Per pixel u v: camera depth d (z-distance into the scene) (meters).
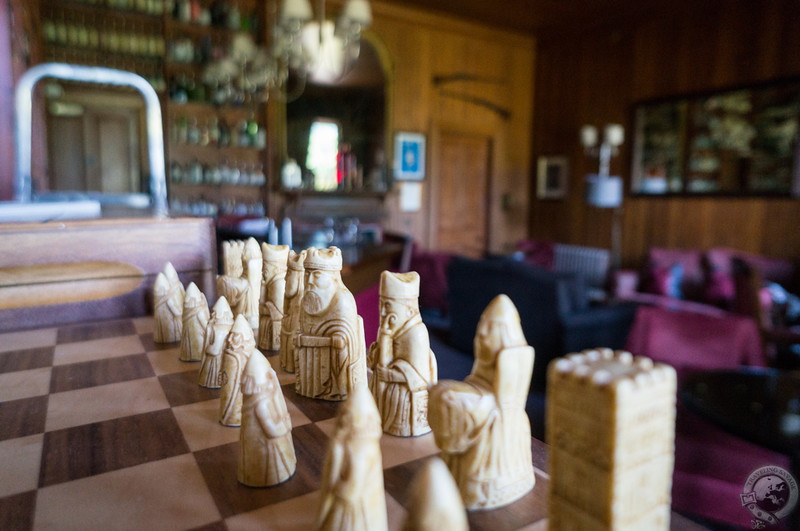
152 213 1.77
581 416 0.45
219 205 5.11
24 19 3.17
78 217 1.51
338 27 3.57
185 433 0.79
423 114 6.52
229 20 4.82
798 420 1.61
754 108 5.15
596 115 6.74
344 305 0.90
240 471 0.65
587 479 0.45
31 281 1.34
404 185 6.47
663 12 5.91
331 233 4.40
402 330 0.79
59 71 1.63
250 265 1.26
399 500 0.60
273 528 0.56
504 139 7.37
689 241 5.78
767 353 3.37
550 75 7.32
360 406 0.52
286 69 4.84
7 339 1.27
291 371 1.04
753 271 3.40
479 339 0.62
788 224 4.95
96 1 4.22
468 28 6.67
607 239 6.68
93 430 0.80
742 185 5.28
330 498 0.49
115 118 4.43
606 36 6.56
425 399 0.78
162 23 4.51
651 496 0.45
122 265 1.45
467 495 0.59
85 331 1.34
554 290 3.35
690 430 1.92
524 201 7.71
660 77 6.00
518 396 0.61
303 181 5.59
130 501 0.61
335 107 5.76
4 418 0.84
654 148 6.08
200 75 4.85
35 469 0.68
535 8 6.12
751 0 5.17
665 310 2.42
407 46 6.26
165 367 1.09
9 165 2.47
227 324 1.00
